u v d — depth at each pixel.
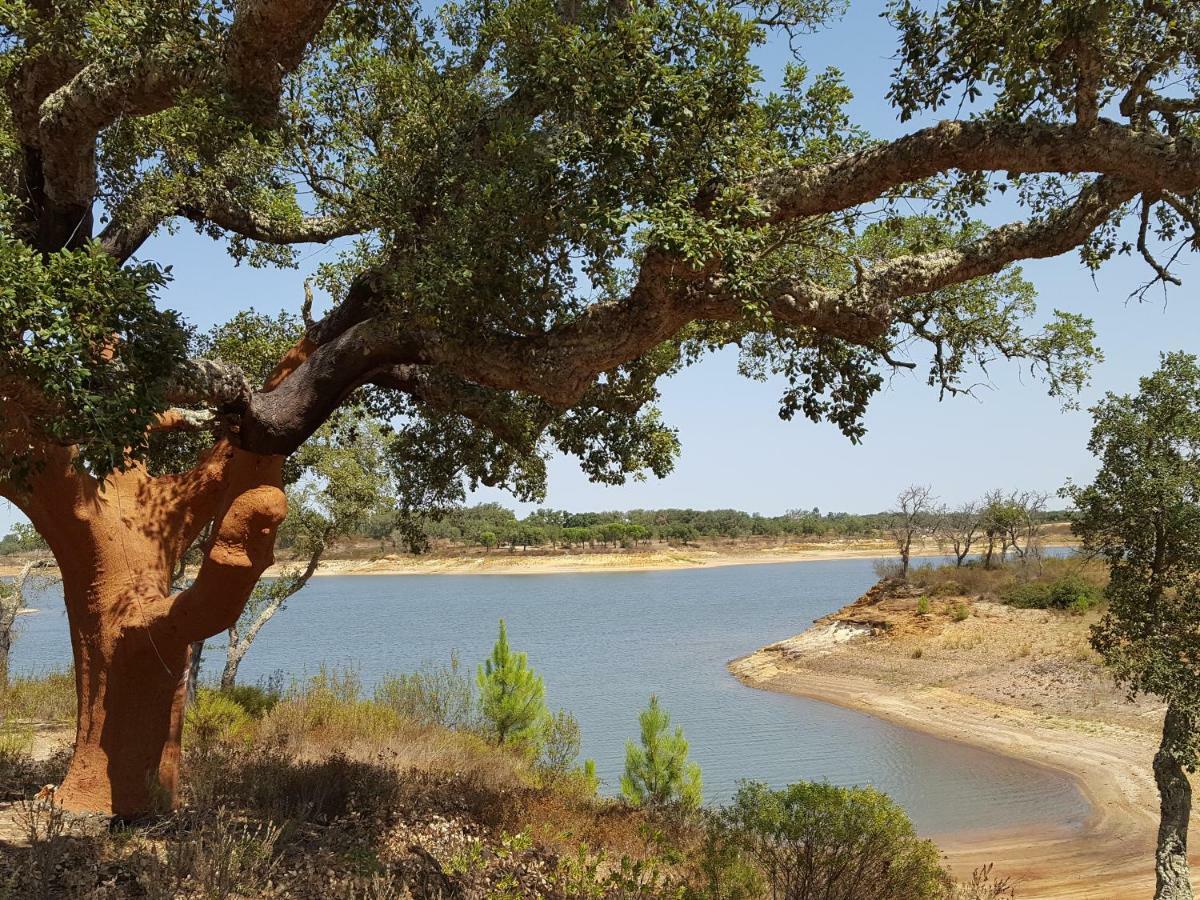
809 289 7.43
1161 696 13.40
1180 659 12.87
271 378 8.71
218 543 7.86
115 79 7.38
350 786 9.09
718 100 6.89
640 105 6.89
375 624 65.94
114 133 9.71
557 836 8.52
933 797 21.48
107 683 8.13
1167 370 13.52
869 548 153.50
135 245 10.30
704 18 6.88
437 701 18.00
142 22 7.09
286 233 11.02
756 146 6.97
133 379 5.55
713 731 28.80
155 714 8.28
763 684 37.53
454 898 6.18
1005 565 51.91
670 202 6.46
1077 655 32.38
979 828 19.20
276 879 5.88
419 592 104.12
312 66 9.29
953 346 10.53
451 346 7.67
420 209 8.36
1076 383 10.41
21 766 9.73
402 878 6.29
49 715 15.66
